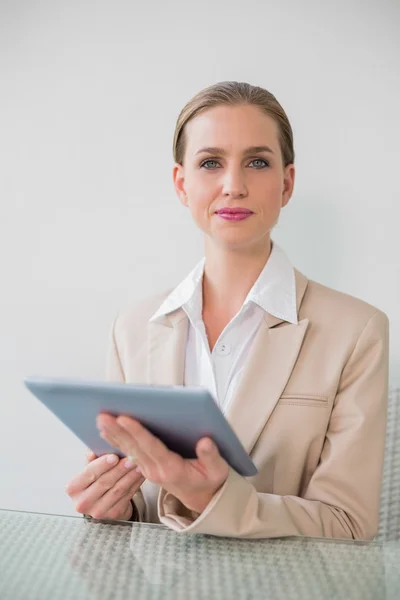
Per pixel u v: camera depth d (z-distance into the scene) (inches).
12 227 76.7
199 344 49.7
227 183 44.0
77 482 40.9
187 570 28.6
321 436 45.9
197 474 34.2
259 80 70.1
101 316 74.9
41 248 76.1
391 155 67.6
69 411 35.4
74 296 75.5
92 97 73.9
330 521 41.6
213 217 45.4
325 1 68.0
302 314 48.5
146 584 27.3
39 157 75.6
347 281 68.8
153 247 73.2
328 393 46.0
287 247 69.8
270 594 26.5
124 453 37.4
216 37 70.9
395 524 55.3
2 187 76.7
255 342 47.3
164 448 33.6
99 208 74.3
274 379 46.3
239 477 36.1
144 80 72.7
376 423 45.3
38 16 74.8
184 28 71.6
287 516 38.7
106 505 41.1
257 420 45.7
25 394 77.5
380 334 47.2
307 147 69.2
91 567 28.9
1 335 77.7
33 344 77.0
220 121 44.4
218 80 71.1
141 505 47.1
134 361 51.2
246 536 35.5
